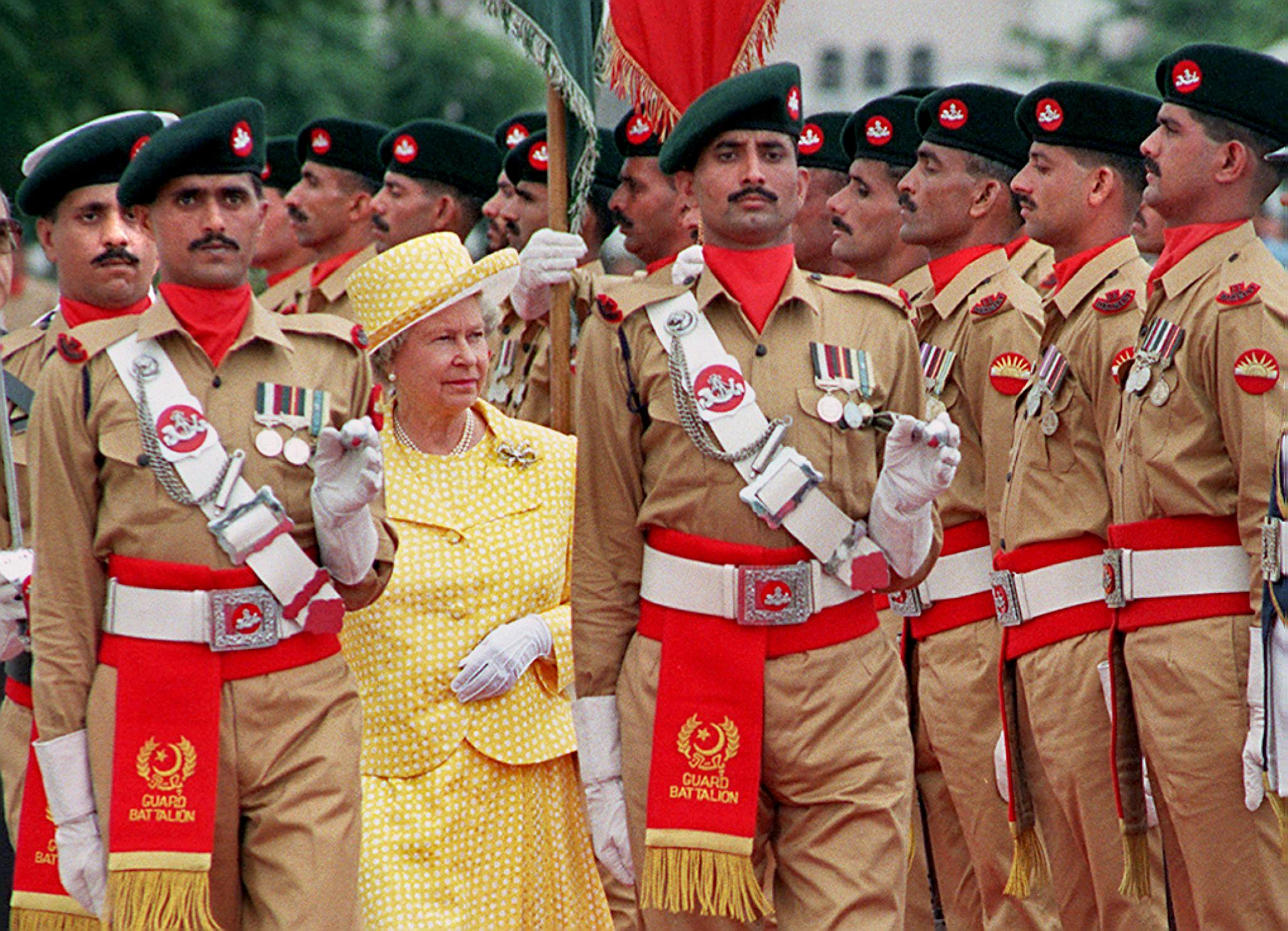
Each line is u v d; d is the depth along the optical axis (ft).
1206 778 55.83
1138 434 57.16
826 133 81.56
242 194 52.95
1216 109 56.95
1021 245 74.02
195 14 190.90
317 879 51.80
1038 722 62.75
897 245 76.43
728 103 53.47
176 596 51.80
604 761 55.06
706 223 54.54
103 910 52.70
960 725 67.97
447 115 243.60
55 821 52.80
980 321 67.62
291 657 52.54
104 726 52.08
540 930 59.06
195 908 51.57
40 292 115.85
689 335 53.57
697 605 53.36
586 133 62.08
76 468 52.16
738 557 53.06
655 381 53.67
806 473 52.60
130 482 51.90
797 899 53.72
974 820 68.08
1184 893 58.23
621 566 55.01
